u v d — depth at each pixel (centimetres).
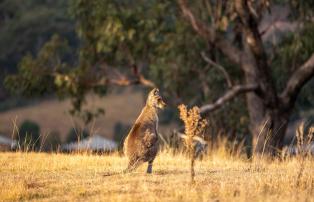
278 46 6494
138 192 2531
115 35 6381
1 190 2566
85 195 2522
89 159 3266
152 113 2847
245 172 2989
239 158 4003
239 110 6694
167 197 2434
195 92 7088
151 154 2814
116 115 18738
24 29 16900
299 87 5591
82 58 6856
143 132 2811
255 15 5528
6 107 19262
